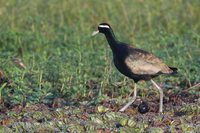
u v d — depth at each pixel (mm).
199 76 16484
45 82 16219
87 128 12656
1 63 17016
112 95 15625
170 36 20172
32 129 12641
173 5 23172
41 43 20047
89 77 16562
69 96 15492
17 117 13609
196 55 18484
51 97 15273
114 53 14711
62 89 15750
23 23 21641
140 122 13016
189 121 13234
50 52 19422
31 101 14812
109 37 14961
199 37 19516
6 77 16000
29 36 20297
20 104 14719
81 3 22938
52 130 12562
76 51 18219
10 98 14898
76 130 12547
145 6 22688
